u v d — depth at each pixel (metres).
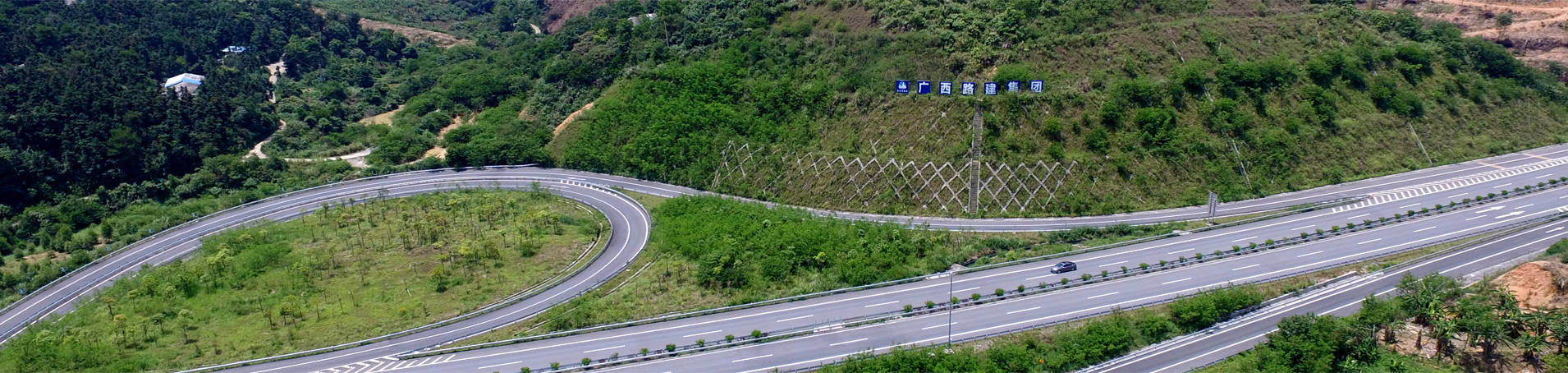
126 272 137.50
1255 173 147.50
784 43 182.88
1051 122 147.00
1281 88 159.00
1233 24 172.62
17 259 147.00
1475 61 180.25
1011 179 143.62
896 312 112.38
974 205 142.50
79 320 118.75
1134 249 127.62
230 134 190.25
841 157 152.88
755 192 155.75
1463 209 136.25
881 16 179.50
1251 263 120.75
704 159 164.50
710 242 133.00
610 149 174.50
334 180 177.88
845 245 128.88
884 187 147.50
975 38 166.50
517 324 114.12
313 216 156.00
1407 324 101.62
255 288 126.19
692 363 102.38
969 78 159.62
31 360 106.69
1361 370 94.88
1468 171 153.75
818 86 167.50
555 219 146.38
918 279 121.88
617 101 182.50
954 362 96.06
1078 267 122.50
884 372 94.88
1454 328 94.50
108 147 172.50
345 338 111.31
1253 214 138.12
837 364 99.75
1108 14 172.12
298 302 120.25
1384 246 123.50
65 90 184.25
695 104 174.88
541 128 189.62
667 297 119.94
